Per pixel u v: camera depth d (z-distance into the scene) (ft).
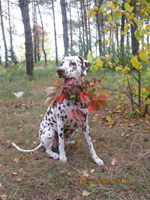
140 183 7.59
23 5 37.70
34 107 19.69
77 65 8.10
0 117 16.96
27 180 8.02
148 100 13.14
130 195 7.00
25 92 25.70
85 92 8.42
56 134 10.32
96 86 9.39
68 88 7.88
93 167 8.93
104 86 22.45
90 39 40.06
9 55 68.54
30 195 7.19
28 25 38.29
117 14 8.95
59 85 8.90
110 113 16.07
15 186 7.67
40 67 65.57
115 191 7.25
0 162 9.56
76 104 8.63
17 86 29.60
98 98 8.69
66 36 54.24
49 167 8.85
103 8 8.81
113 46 32.99
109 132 12.56
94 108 8.72
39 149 11.07
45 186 7.60
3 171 8.70
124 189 7.34
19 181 7.97
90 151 9.40
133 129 12.46
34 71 46.62
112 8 8.82
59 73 7.66
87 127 9.21
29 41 38.78
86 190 7.36
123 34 10.82
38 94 25.39
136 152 10.00
